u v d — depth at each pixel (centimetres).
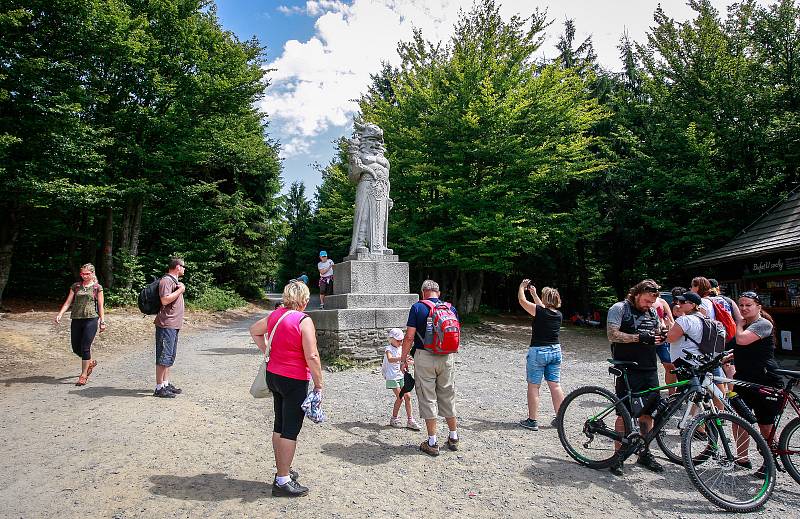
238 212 2572
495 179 1639
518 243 1599
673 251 1770
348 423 597
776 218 1237
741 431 414
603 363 1133
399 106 1816
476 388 820
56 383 770
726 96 1644
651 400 461
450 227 1617
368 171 1114
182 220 2286
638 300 481
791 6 1546
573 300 2548
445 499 396
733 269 1339
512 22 1706
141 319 1532
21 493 381
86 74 1614
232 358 1041
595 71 2348
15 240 1627
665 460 493
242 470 439
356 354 954
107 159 1761
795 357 1123
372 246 1098
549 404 714
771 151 1567
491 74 1645
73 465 439
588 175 1759
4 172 1287
